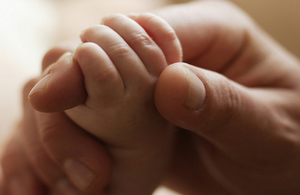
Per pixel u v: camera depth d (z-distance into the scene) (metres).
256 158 0.23
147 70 0.18
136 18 0.19
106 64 0.17
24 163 0.24
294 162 0.23
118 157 0.21
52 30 0.43
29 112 0.23
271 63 0.26
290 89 0.26
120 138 0.20
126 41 0.18
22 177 0.24
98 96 0.17
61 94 0.17
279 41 0.48
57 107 0.18
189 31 0.23
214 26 0.24
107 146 0.21
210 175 0.27
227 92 0.19
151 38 0.19
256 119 0.21
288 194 0.26
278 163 0.23
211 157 0.25
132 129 0.19
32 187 0.24
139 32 0.18
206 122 0.19
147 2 0.49
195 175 0.29
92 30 0.18
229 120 0.20
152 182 0.23
